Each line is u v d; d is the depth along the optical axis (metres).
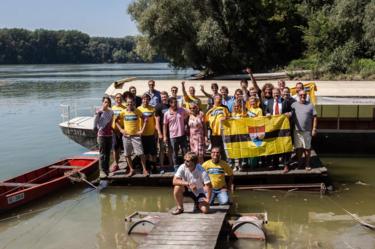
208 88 16.45
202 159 11.20
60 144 19.84
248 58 44.91
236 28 44.78
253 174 11.63
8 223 10.16
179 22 40.41
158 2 40.19
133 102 11.77
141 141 11.76
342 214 10.35
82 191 12.45
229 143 11.77
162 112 11.98
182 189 8.98
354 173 13.89
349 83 16.42
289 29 46.88
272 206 10.91
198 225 8.45
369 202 11.14
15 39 163.38
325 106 17.77
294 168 11.96
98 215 10.58
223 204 9.50
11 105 34.69
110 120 12.10
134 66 142.00
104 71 98.88
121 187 12.52
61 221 10.23
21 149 18.97
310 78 34.50
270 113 11.91
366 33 37.03
